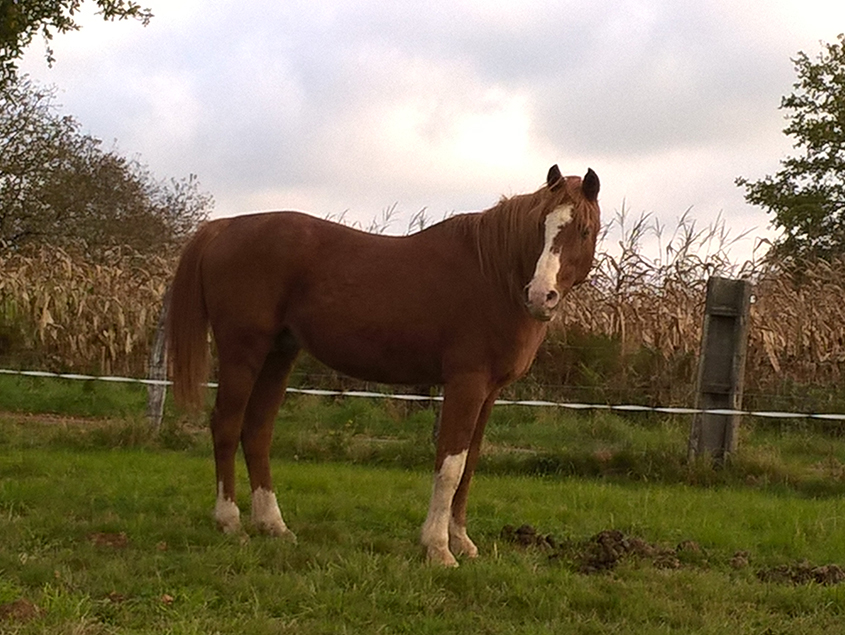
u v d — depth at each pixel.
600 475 9.52
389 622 4.30
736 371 9.62
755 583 5.33
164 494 7.24
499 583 5.00
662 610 4.68
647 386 13.26
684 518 7.08
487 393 5.68
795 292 15.46
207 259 6.16
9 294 14.51
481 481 8.62
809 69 36.44
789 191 35.78
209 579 4.71
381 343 5.77
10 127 26.56
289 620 4.24
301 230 6.03
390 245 5.93
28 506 6.48
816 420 12.93
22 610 3.89
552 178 5.41
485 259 5.56
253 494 6.15
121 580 4.62
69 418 12.31
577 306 13.89
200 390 6.24
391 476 8.70
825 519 7.09
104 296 14.46
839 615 4.78
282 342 6.25
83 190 27.86
